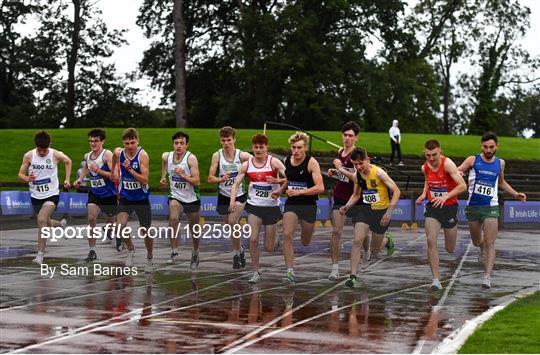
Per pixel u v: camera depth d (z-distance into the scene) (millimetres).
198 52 176875
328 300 28922
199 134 108500
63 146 104000
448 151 106000
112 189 39000
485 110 171000
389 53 175250
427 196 32344
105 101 185625
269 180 32594
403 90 167875
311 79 157375
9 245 46906
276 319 25047
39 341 21438
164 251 44406
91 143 38844
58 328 23219
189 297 29125
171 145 103438
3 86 185000
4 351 20250
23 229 58000
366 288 32000
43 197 38125
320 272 36625
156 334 22484
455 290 31922
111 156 38812
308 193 31969
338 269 36156
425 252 45844
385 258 42500
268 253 44094
